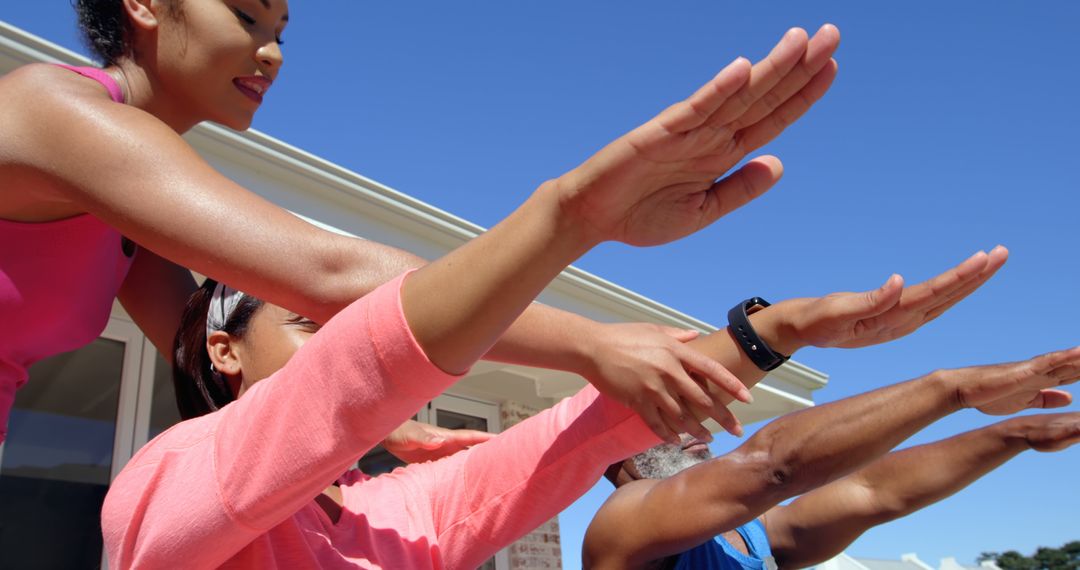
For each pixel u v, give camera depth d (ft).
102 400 14.25
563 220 2.64
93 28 5.13
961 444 6.30
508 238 2.63
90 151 3.74
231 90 5.25
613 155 2.57
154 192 3.57
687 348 3.23
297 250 3.37
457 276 2.63
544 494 4.34
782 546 7.18
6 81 4.16
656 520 5.57
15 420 13.37
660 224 2.90
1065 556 194.70
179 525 2.93
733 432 3.22
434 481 4.69
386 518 4.33
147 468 3.14
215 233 3.42
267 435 2.85
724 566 6.52
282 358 4.44
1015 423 5.97
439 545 4.40
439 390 2.75
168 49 5.06
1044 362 4.50
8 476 13.06
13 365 4.86
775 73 2.53
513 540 4.47
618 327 3.40
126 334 14.70
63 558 13.26
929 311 3.58
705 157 2.71
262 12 5.26
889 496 6.61
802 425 5.17
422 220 14.78
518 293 2.65
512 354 3.38
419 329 2.65
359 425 2.76
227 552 3.03
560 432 4.37
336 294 3.34
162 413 14.84
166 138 3.80
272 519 2.94
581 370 3.38
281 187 13.16
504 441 4.62
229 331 4.55
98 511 13.78
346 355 2.72
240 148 12.58
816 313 3.55
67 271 4.71
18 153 3.90
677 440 3.40
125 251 5.49
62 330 4.98
